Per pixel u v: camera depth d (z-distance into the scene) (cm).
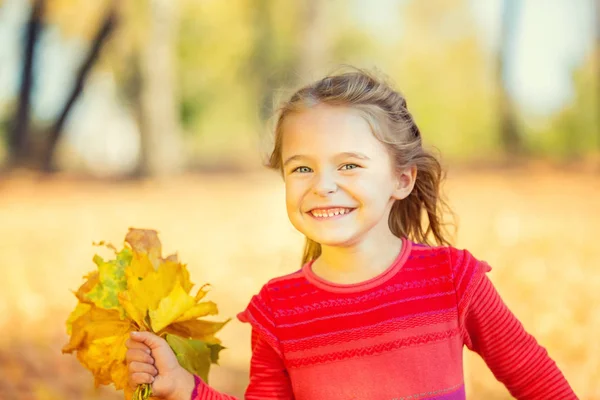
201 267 759
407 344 194
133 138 2831
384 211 203
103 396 412
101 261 197
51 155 1892
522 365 204
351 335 196
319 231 198
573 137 2038
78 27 1989
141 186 1652
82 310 200
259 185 1612
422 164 223
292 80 276
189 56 2620
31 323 561
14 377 432
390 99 210
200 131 2847
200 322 199
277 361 204
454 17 2798
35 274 723
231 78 2736
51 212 1203
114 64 2061
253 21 2528
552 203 1157
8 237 943
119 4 1789
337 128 199
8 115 2172
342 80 209
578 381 420
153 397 190
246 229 978
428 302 197
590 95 2031
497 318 203
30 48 1888
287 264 758
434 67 2717
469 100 2509
